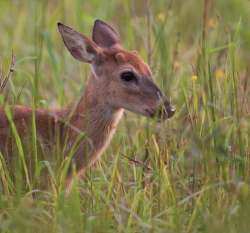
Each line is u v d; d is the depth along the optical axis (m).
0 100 13.51
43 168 12.86
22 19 18.94
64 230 11.27
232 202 11.90
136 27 17.34
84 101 13.53
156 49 15.90
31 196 12.24
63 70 16.73
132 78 13.42
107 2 19.33
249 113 13.54
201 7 19.81
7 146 13.15
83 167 13.41
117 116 13.75
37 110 13.42
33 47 17.77
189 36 18.78
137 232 11.72
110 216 11.90
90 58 13.63
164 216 12.05
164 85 14.78
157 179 12.66
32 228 11.36
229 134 13.09
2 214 11.80
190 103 13.66
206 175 12.55
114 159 13.28
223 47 14.48
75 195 11.78
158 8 19.38
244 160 12.74
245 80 13.85
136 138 13.97
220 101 13.80
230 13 19.62
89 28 18.59
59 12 19.03
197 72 14.16
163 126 13.44
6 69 15.53
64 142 13.26
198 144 12.87
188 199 12.08
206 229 11.49
